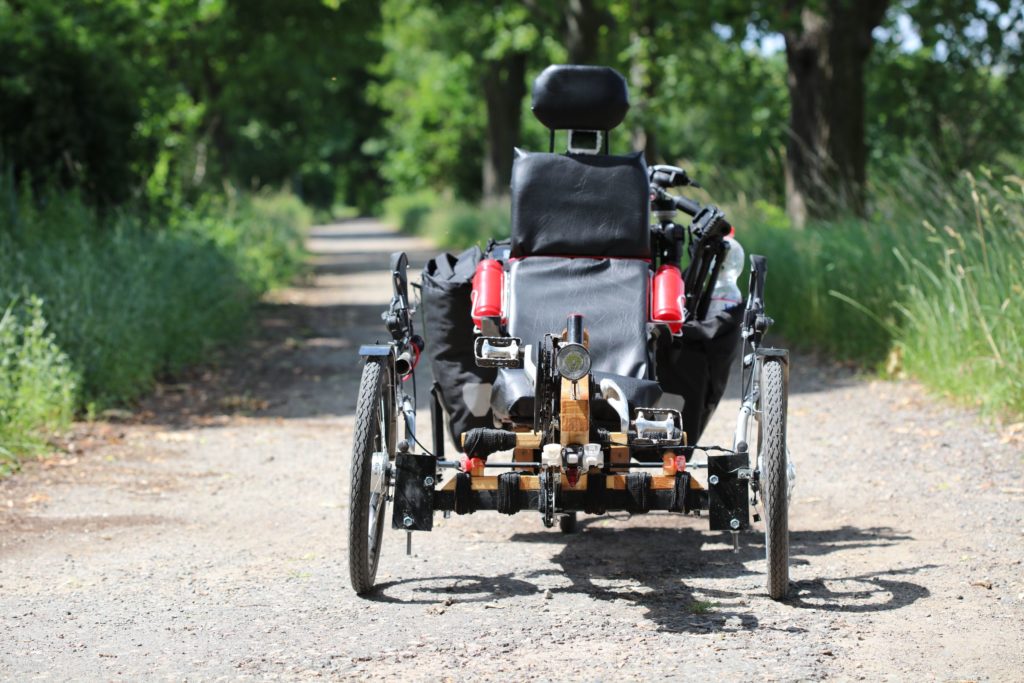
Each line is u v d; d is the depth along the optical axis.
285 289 23.19
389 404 5.45
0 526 6.61
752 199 17.56
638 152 5.71
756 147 28.28
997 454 7.92
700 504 4.96
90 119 17.06
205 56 31.80
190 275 14.88
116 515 6.91
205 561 5.98
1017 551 5.93
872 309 11.71
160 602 5.31
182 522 6.78
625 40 25.91
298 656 4.60
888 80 23.72
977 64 22.58
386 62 53.53
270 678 4.38
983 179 10.41
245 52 34.38
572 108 5.73
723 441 8.99
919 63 23.23
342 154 92.38
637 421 4.81
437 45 43.25
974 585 5.40
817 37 17.66
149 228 17.06
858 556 5.91
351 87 66.75
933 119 22.62
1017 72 22.45
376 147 79.62
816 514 6.78
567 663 4.49
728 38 21.36
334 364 13.44
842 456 8.20
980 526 6.40
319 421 10.09
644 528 6.59
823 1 17.44
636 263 5.53
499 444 4.95
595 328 5.32
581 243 5.54
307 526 6.70
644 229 5.56
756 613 5.06
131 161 18.16
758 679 4.30
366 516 5.09
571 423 4.76
